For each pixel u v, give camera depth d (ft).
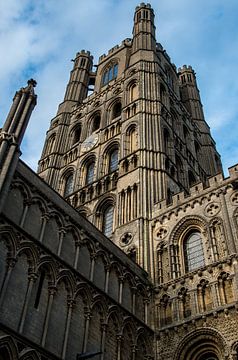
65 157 200.13
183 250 119.34
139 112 176.96
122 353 93.56
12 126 94.53
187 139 206.90
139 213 133.69
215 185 123.95
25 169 90.63
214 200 120.78
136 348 97.50
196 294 104.42
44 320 78.13
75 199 168.25
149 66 208.03
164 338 101.91
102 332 90.84
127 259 112.47
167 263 117.91
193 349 96.94
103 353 88.38
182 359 96.37
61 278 86.69
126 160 160.04
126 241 129.29
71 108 233.35
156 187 143.64
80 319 87.20
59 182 187.52
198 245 117.08
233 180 120.47
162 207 132.57
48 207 92.84
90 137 196.75
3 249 76.13
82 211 159.33
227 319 94.48
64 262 88.84
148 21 246.06
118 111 201.05
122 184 151.02
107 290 98.99
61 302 84.33
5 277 73.77
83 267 95.25
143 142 161.79
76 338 83.56
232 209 114.73
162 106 187.42
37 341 74.49
